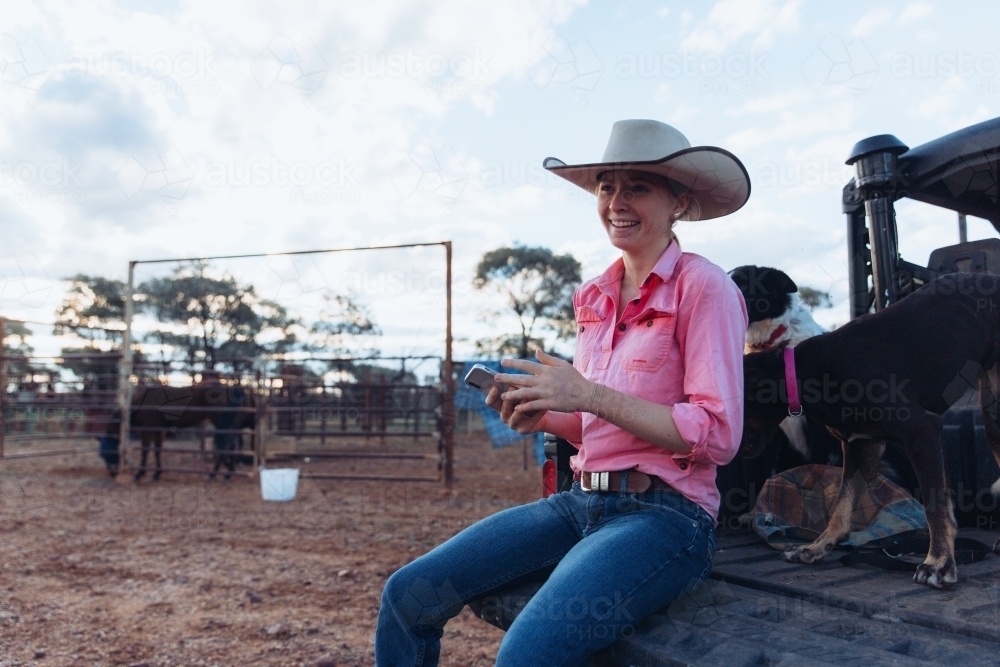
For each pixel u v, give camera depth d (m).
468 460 12.48
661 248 1.82
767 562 2.15
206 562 5.14
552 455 2.43
